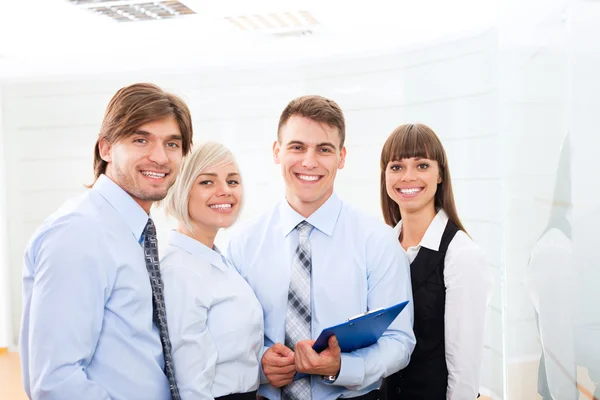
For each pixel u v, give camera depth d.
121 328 1.54
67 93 5.94
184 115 1.71
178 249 1.78
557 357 1.03
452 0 3.98
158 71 5.68
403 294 2.01
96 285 1.47
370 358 1.89
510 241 1.36
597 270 0.88
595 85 0.85
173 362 1.65
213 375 1.67
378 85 4.97
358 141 5.09
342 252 2.04
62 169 5.99
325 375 1.83
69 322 1.42
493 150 4.19
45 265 1.44
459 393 2.18
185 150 1.76
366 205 5.08
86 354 1.45
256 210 5.47
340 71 5.12
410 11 4.20
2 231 6.06
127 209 1.61
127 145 1.61
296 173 1.99
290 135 1.99
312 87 5.25
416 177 2.38
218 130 5.56
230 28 4.63
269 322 2.02
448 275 2.25
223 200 1.81
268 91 5.39
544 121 1.05
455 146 4.53
